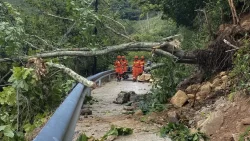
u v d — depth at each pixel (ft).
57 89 27.94
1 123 22.26
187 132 20.17
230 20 41.96
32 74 25.16
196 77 37.01
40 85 25.95
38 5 64.18
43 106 26.68
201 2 63.93
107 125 24.86
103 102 38.75
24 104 24.54
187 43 54.75
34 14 59.93
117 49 34.83
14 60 32.40
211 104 26.45
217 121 20.29
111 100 40.57
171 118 23.94
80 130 23.31
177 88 36.37
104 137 20.45
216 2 46.03
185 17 70.85
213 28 42.29
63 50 34.06
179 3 68.33
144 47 35.45
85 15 34.47
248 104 20.98
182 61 35.68
